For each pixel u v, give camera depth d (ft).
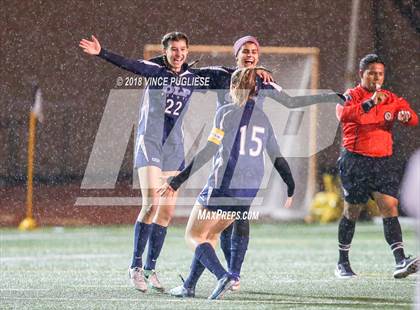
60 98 176.14
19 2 177.88
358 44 168.96
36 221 155.74
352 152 79.25
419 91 155.33
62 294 70.85
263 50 163.63
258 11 173.06
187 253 110.22
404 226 137.18
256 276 84.74
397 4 157.28
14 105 176.96
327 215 159.53
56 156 174.81
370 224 154.92
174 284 79.61
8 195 169.27
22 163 175.63
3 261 100.63
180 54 73.97
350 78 155.94
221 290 66.13
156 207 72.84
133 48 174.50
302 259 102.73
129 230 144.77
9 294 70.95
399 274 78.13
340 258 82.94
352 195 79.82
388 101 79.00
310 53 163.53
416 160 43.57
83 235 136.46
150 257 72.79
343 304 64.59
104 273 87.66
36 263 98.17
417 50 156.56
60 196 169.17
